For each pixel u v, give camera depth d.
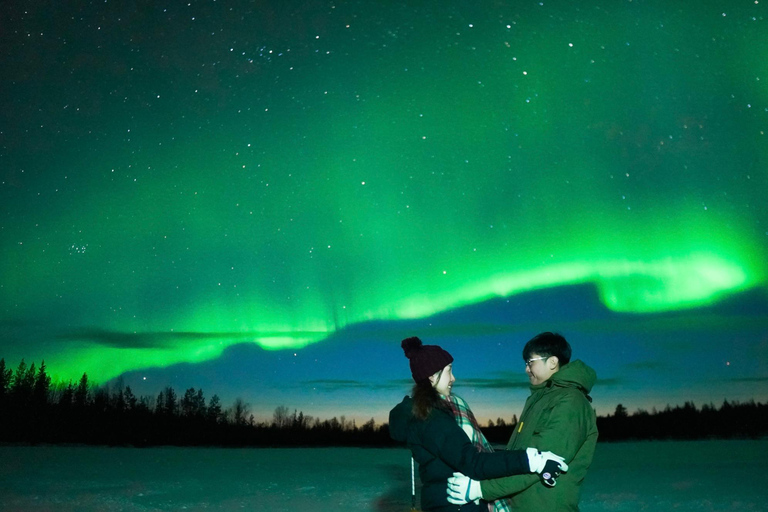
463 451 2.35
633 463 7.39
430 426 2.40
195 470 7.12
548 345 2.81
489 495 2.41
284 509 4.95
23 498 5.30
